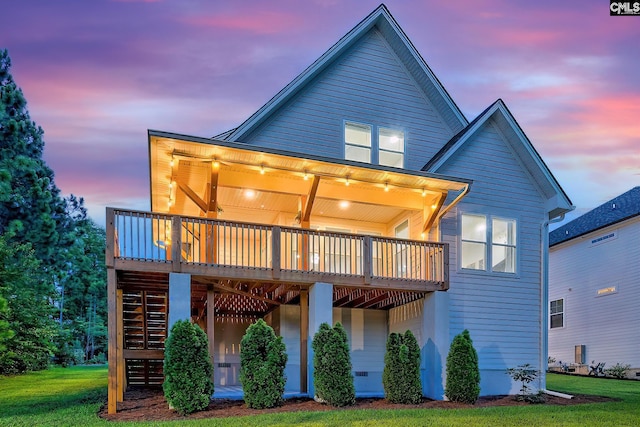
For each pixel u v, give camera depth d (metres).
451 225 13.27
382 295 12.48
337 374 9.77
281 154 10.49
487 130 14.12
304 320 11.34
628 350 19.67
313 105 13.41
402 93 14.48
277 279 10.48
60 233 28.56
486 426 7.96
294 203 13.48
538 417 8.91
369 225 15.09
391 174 11.60
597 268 21.83
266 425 7.65
